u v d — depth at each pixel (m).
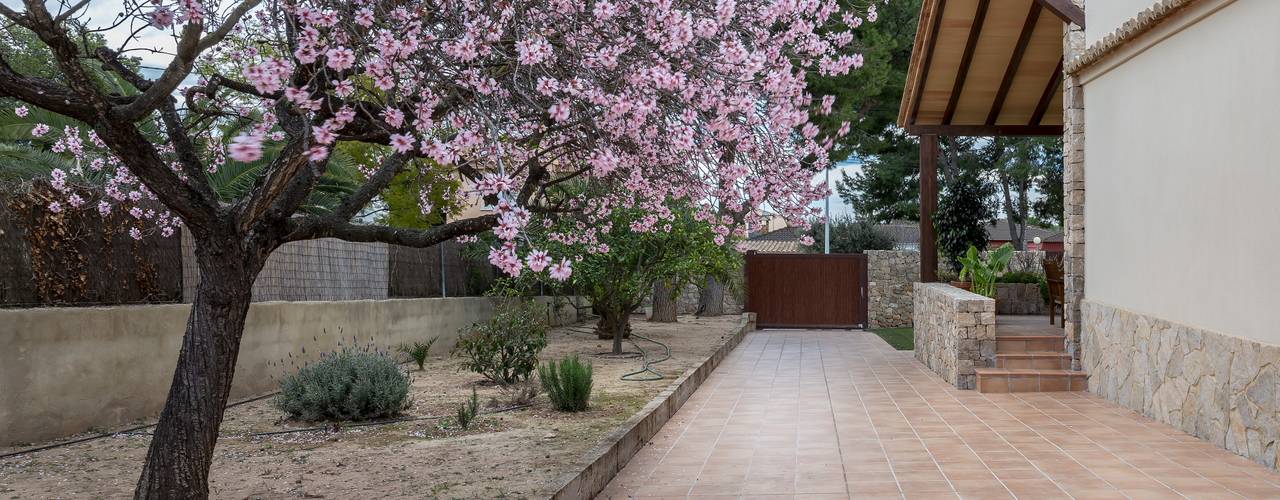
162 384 7.98
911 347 16.27
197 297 4.12
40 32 3.34
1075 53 9.73
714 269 15.03
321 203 13.60
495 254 3.71
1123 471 5.93
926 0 11.80
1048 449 6.70
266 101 4.36
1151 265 7.91
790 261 21.92
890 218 30.16
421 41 4.19
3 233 6.58
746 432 7.76
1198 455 6.32
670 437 7.61
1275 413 5.75
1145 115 8.02
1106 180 9.11
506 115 4.61
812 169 5.54
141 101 3.61
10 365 6.45
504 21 4.29
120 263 7.68
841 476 6.01
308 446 6.71
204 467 4.06
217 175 12.09
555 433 7.10
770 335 19.78
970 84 13.11
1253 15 6.06
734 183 5.16
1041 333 11.01
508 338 10.09
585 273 13.11
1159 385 7.68
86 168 7.33
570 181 8.25
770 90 5.07
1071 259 10.02
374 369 8.05
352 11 4.16
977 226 17.28
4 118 10.91
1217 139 6.61
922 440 7.20
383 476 5.64
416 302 13.78
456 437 7.02
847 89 17.69
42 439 6.71
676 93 4.79
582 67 4.50
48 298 6.94
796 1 5.42
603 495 5.70
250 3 3.69
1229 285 6.44
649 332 18.25
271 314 9.76
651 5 4.56
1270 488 5.38
